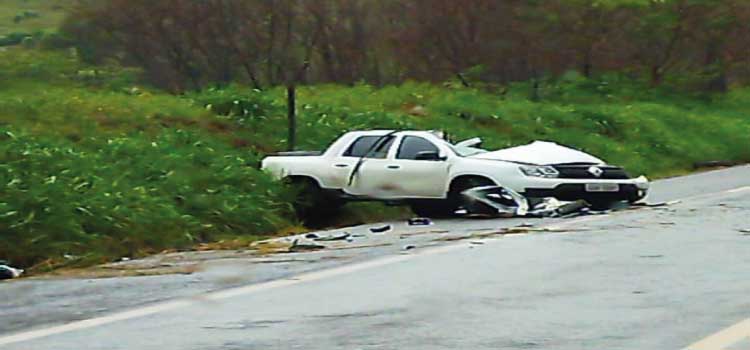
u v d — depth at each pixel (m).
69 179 21.59
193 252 19.28
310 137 31.88
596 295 12.82
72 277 16.08
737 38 55.91
